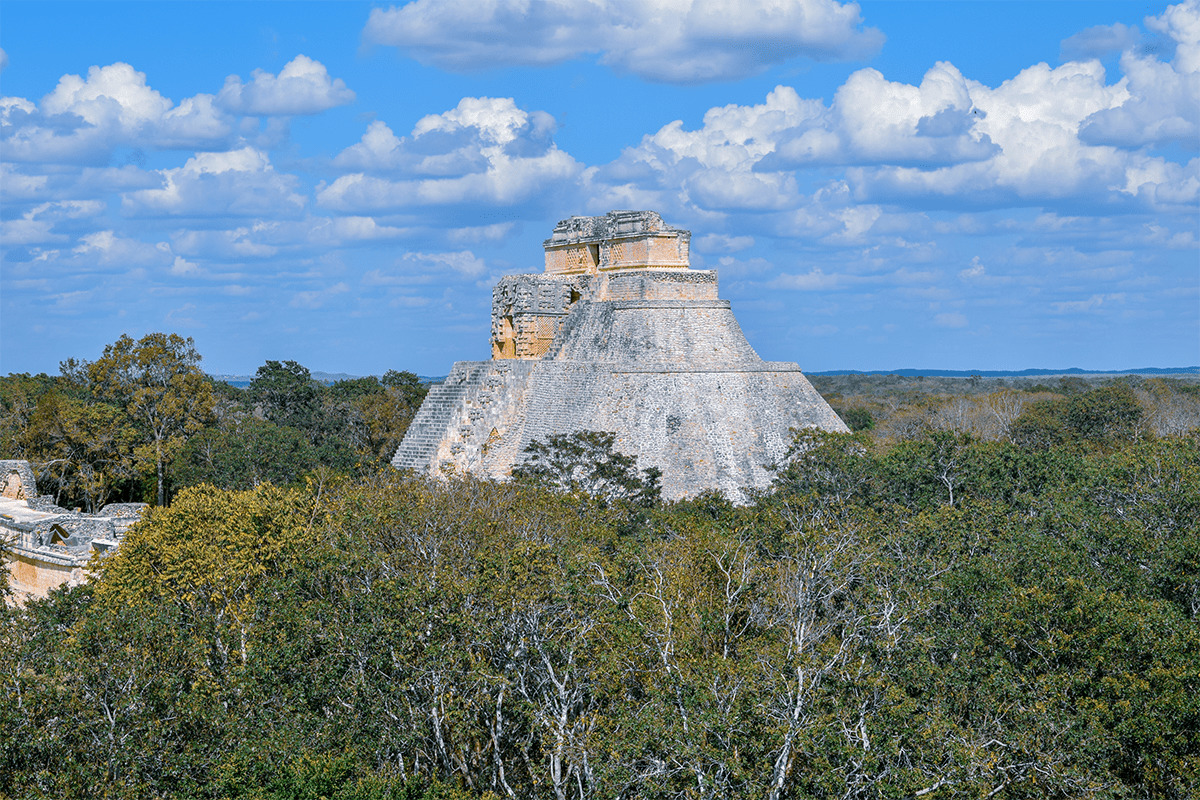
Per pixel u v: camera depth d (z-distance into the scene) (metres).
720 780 118.69
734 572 160.25
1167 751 124.56
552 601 148.50
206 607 190.50
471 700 142.50
